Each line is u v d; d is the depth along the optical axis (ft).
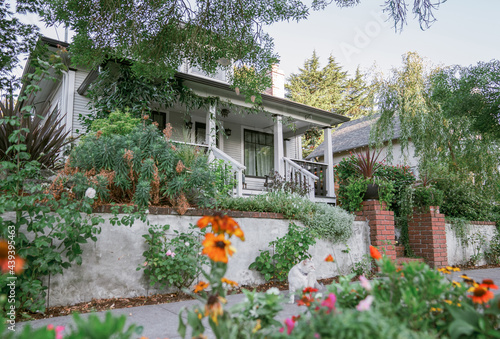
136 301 14.92
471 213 31.40
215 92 30.99
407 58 36.06
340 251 21.91
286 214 20.57
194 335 6.47
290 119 36.50
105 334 4.12
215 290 6.76
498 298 6.01
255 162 42.45
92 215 14.93
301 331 5.65
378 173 29.12
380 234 23.12
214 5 20.94
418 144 34.45
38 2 27.43
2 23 28.45
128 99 25.95
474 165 35.60
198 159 19.81
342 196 25.62
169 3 20.51
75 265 14.32
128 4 20.15
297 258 19.24
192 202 19.62
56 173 17.70
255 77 25.44
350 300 7.59
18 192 13.33
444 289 6.89
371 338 5.12
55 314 12.80
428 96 35.45
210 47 22.48
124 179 17.17
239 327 6.77
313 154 67.46
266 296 7.36
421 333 5.89
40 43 28.14
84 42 21.48
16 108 18.28
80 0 20.35
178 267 15.61
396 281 7.21
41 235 13.56
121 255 15.43
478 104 30.19
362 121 73.82
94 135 20.56
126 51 21.76
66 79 31.30
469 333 5.74
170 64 23.20
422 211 26.02
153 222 16.40
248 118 39.37
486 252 31.14
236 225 6.79
